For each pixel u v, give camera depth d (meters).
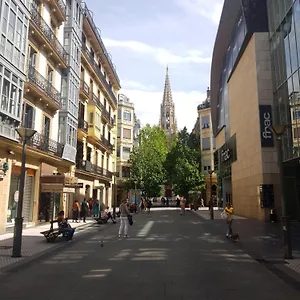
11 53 16.08
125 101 63.19
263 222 21.86
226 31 33.59
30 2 18.75
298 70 18.41
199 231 17.25
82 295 5.85
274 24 22.88
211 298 5.67
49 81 22.84
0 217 15.77
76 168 28.91
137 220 26.08
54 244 12.24
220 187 46.75
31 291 6.12
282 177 9.98
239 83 29.47
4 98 15.43
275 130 10.30
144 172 51.75
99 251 10.79
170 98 132.62
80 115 30.64
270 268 8.16
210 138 57.56
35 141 19.66
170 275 7.36
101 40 36.91
